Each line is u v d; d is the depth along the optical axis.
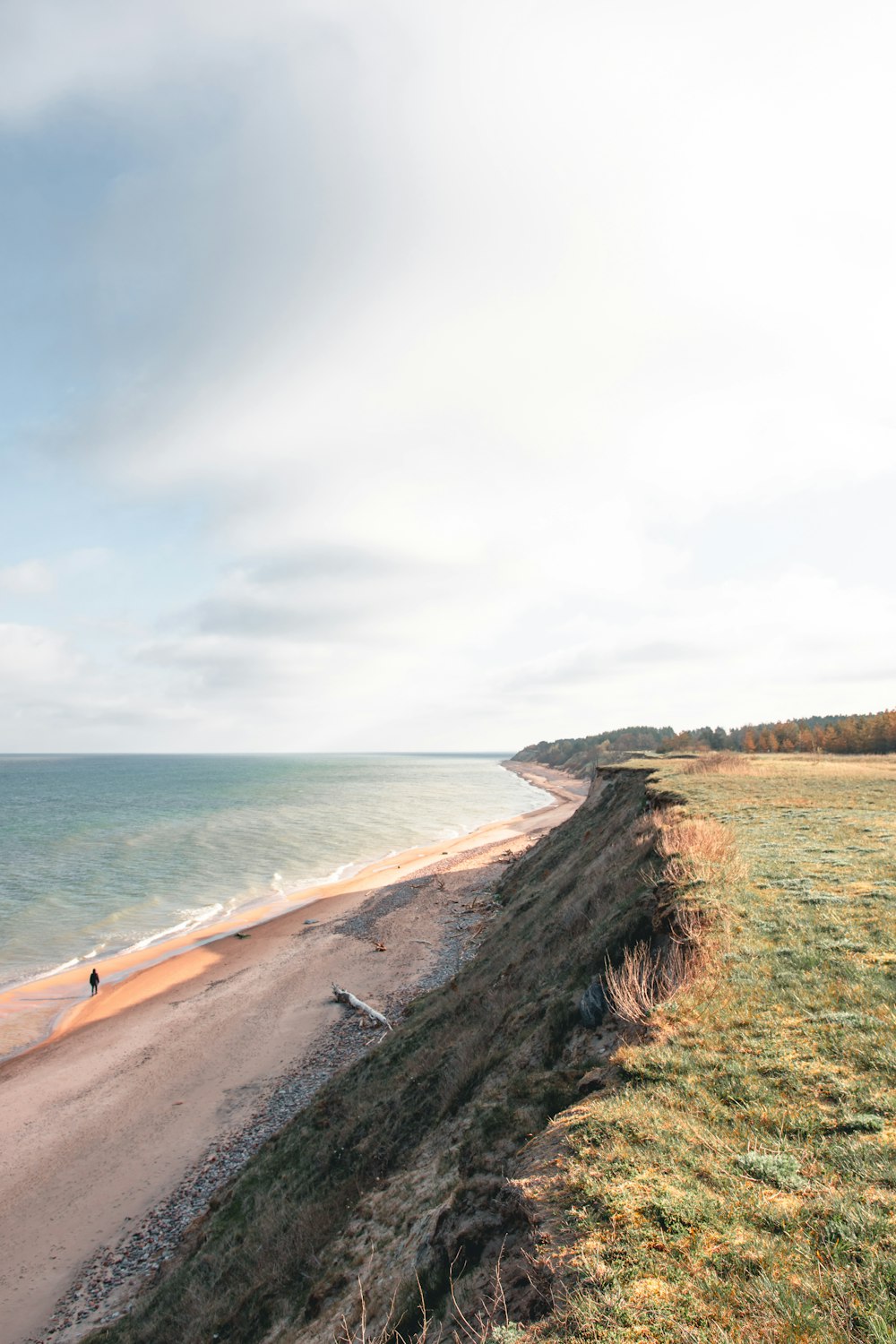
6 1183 21.62
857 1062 7.23
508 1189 6.52
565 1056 11.39
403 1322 6.85
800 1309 4.14
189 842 84.56
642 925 13.92
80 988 38.06
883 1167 5.42
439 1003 23.53
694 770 42.94
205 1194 19.73
